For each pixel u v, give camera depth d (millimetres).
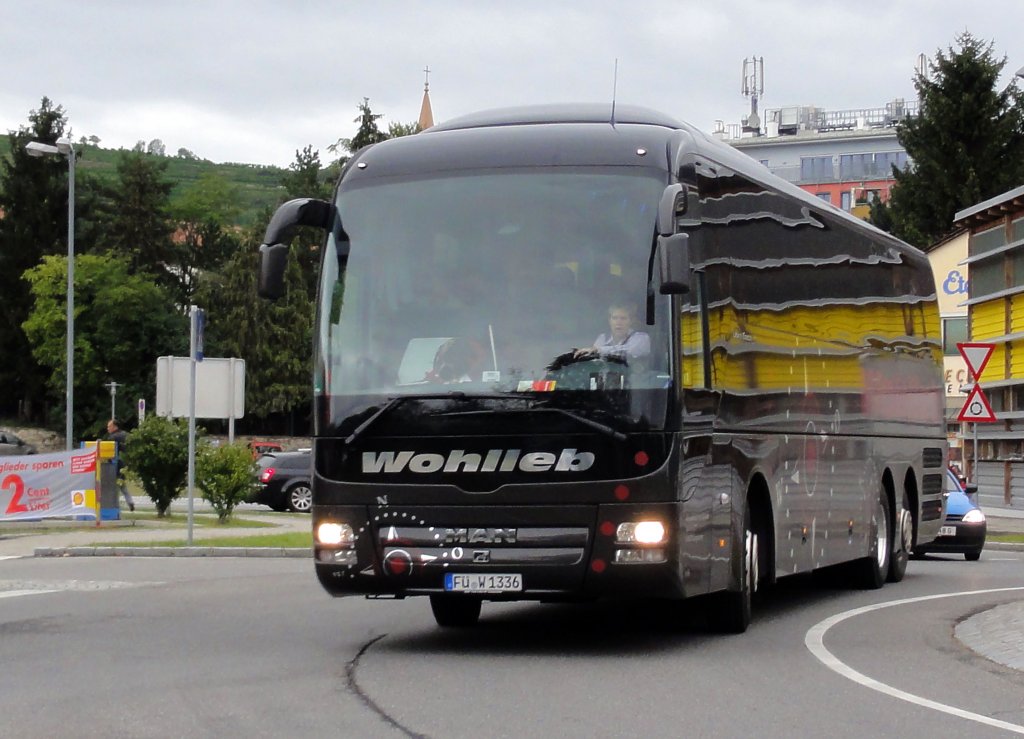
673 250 12398
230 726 9594
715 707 10461
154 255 130750
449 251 13273
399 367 13125
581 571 12711
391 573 12992
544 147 13461
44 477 34625
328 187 114500
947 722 10000
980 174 83500
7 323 121438
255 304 108188
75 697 10734
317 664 12555
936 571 25062
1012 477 45250
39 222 121875
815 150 149750
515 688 11250
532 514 12766
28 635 14578
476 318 13070
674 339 12891
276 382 108250
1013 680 12039
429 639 14453
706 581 13594
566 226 13125
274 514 42938
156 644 13914
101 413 119938
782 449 16281
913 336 23922
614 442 12703
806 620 16641
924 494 24141
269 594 19047
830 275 18844
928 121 84750
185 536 30750
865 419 20266
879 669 12555
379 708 10305
